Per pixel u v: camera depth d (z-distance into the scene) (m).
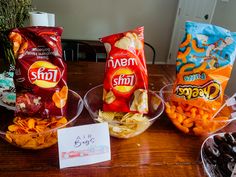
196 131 0.65
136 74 0.62
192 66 0.66
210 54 0.64
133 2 3.10
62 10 2.99
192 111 0.67
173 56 3.38
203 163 0.55
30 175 0.50
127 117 0.63
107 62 0.62
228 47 0.63
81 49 2.31
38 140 0.54
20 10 0.94
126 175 0.52
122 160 0.56
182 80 0.67
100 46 2.70
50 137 0.55
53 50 0.56
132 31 0.62
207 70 0.64
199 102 0.66
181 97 0.68
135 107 0.63
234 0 2.11
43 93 0.58
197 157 0.59
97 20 3.12
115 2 3.05
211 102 0.66
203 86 0.65
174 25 3.31
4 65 1.02
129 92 0.63
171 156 0.59
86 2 3.00
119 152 0.58
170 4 3.21
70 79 0.99
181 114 0.67
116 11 3.11
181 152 0.60
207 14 2.58
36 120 0.59
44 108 0.59
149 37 3.38
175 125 0.68
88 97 0.76
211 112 0.66
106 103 0.64
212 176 0.52
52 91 0.58
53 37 0.56
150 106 0.73
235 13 2.09
